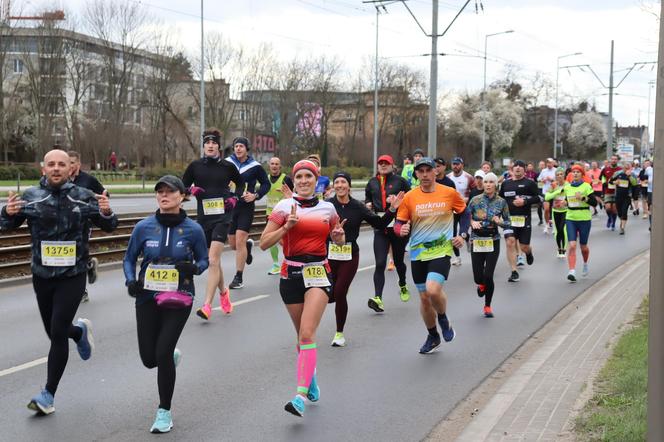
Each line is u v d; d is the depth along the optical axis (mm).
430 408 5930
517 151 85875
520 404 5617
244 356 7414
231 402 6012
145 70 54750
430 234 7422
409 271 13625
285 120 59062
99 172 46375
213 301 10320
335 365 7188
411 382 6637
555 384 6117
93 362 7109
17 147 54375
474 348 7910
